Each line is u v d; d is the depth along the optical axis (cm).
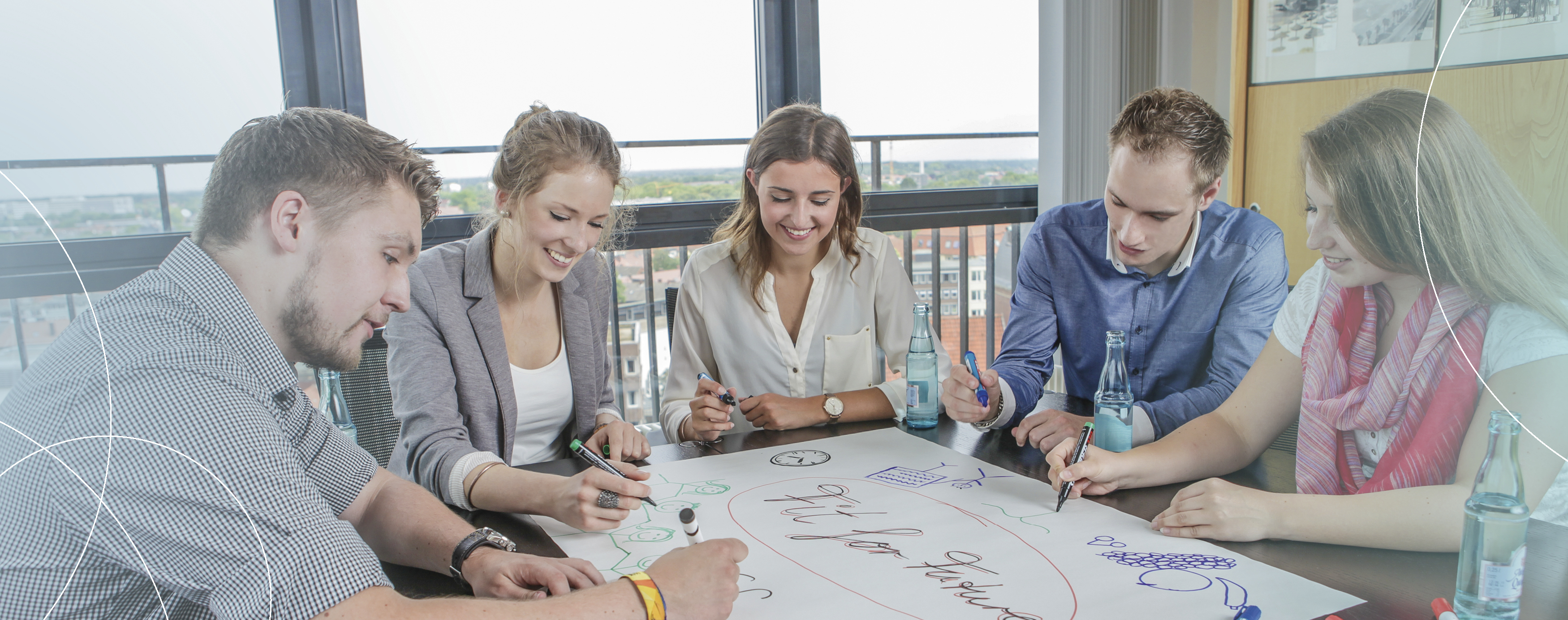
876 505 102
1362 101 102
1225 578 80
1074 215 162
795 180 148
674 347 171
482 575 84
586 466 122
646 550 91
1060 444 112
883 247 174
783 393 169
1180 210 131
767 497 106
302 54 225
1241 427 113
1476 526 70
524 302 142
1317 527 87
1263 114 264
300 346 76
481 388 132
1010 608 75
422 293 129
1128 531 93
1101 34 303
